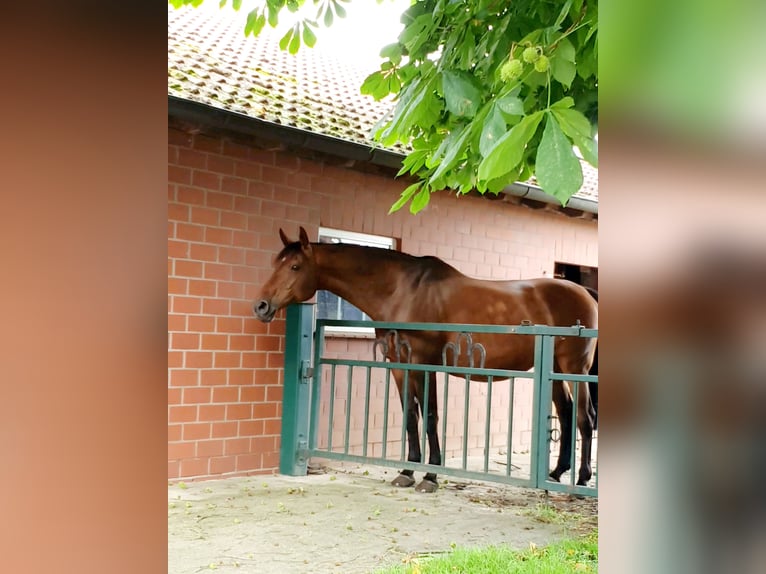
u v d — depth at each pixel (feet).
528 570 11.07
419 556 12.14
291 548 12.48
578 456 24.18
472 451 24.26
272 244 19.31
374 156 19.83
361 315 22.81
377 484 18.42
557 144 6.02
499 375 16.57
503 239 25.27
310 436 19.24
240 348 18.67
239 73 22.07
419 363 18.34
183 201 17.69
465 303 18.86
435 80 9.82
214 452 18.17
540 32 8.60
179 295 17.61
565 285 20.21
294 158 19.74
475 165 11.96
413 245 22.58
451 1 10.49
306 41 13.74
